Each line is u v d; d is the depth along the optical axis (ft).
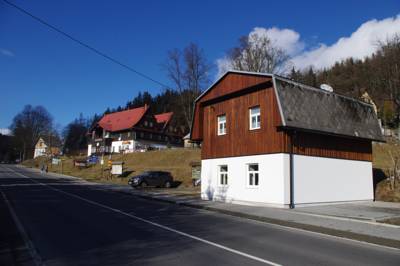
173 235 37.58
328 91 77.97
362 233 39.42
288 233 41.39
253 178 71.41
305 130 67.56
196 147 210.79
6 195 79.71
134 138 308.60
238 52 187.32
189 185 128.67
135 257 28.14
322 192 71.20
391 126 185.16
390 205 71.10
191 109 212.84
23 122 439.63
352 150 79.66
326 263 27.50
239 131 75.36
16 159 460.14
